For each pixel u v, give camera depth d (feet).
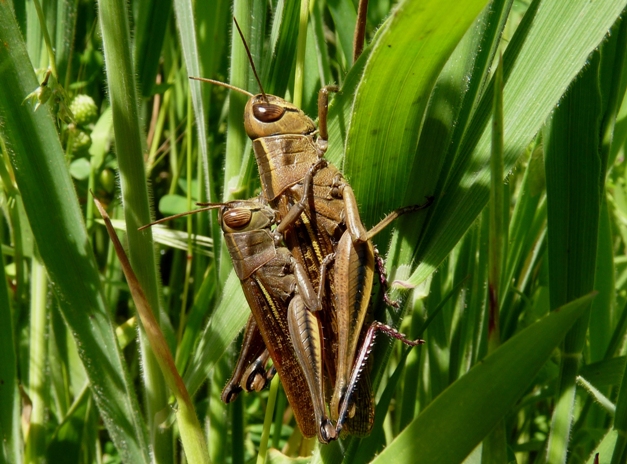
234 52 0.53
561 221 0.48
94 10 0.69
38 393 0.57
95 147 0.64
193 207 0.64
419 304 0.54
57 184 0.50
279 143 0.52
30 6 0.57
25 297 0.62
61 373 0.61
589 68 0.47
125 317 0.71
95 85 0.69
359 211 0.49
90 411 0.59
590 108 0.47
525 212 0.54
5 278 0.53
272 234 0.51
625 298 0.59
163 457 0.52
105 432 0.67
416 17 0.42
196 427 0.48
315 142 0.52
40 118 0.50
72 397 0.63
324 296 0.51
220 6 0.59
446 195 0.47
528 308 0.56
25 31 0.58
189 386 0.51
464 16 0.42
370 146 0.47
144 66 0.62
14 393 0.54
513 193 0.62
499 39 0.47
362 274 0.49
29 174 0.50
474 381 0.43
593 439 0.55
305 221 0.52
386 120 0.46
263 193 0.53
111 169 0.70
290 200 0.52
